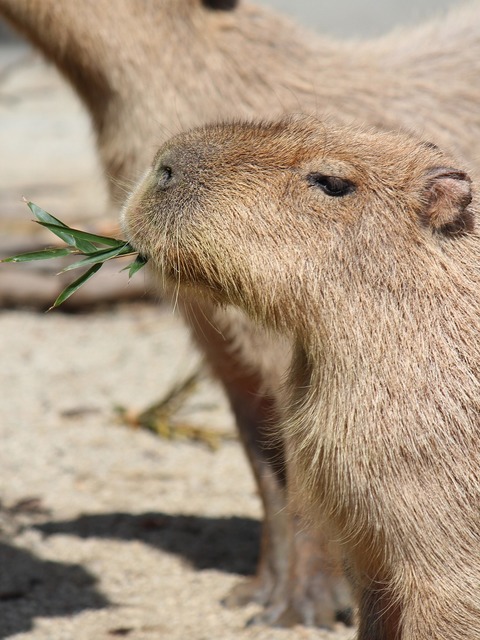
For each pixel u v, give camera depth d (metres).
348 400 8.08
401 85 11.80
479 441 7.90
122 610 11.70
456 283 8.11
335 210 8.20
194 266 8.36
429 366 7.97
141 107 11.46
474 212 8.41
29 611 11.60
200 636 11.08
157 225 8.37
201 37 11.47
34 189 28.00
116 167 11.80
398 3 43.53
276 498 11.66
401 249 8.14
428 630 7.94
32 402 18.00
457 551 7.87
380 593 8.83
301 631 11.31
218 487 15.27
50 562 12.88
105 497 14.82
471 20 12.96
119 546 13.38
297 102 11.41
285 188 8.24
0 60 42.34
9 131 36.44
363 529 8.27
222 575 12.65
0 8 11.72
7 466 15.62
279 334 8.76
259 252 8.19
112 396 18.39
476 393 7.93
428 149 8.59
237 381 11.62
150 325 21.64
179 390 17.17
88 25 11.41
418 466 7.90
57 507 14.47
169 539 13.60
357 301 8.12
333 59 11.89
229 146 8.38
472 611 7.86
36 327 21.38
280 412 9.31
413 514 7.90
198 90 11.42
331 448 8.19
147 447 16.58
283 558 11.72
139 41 11.42
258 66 11.54
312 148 8.31
